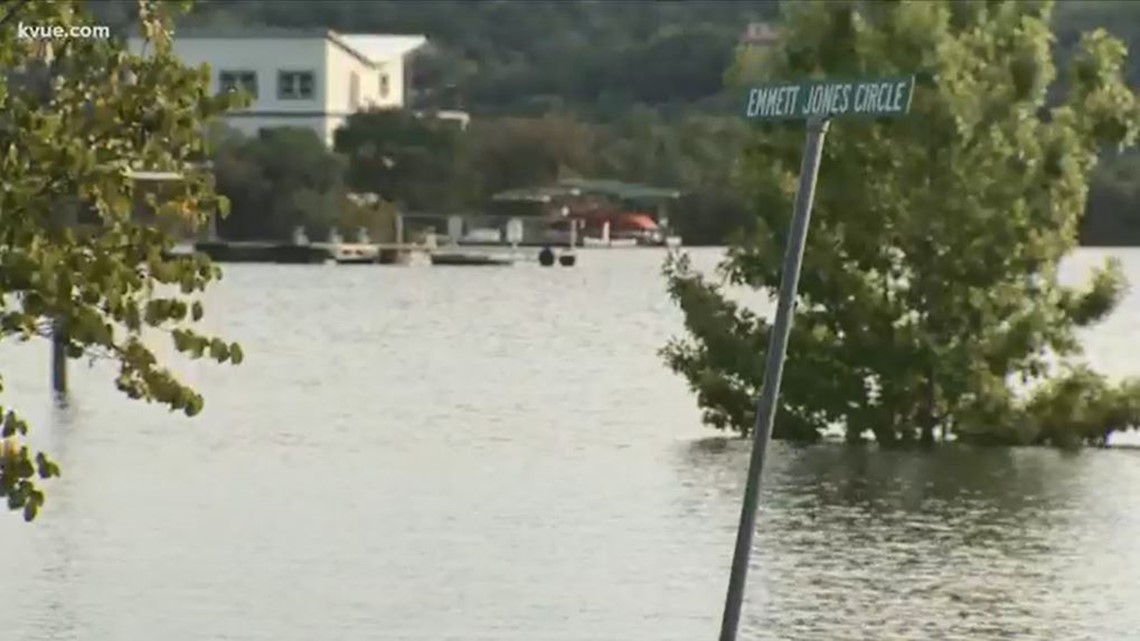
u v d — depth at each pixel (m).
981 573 62.19
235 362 29.61
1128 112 90.81
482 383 119.31
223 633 52.34
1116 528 70.44
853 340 91.31
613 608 56.19
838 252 90.81
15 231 28.11
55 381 106.44
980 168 89.69
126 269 28.34
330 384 117.19
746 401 93.69
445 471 82.44
